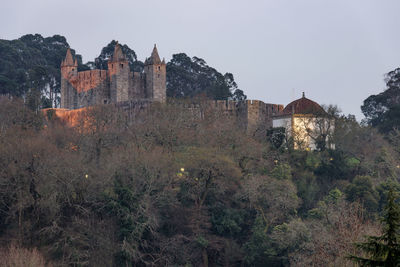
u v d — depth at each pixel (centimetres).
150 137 18375
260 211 15825
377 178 18862
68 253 13138
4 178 14800
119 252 13588
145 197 14675
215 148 18375
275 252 14162
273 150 19938
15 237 13712
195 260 14575
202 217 15450
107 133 19100
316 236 11575
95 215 14462
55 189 14325
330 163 19588
